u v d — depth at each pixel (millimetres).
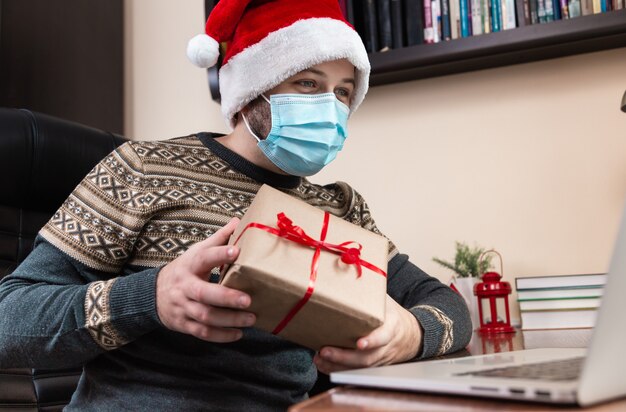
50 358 802
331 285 635
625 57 1654
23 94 1695
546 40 1578
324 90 1056
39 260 903
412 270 1176
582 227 1651
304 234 665
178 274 683
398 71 1729
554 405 412
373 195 1833
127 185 962
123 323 745
